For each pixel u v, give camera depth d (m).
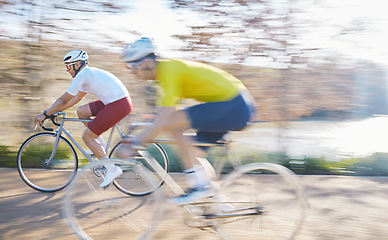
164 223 3.39
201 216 2.80
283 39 5.66
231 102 2.70
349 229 3.35
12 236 3.06
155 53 2.74
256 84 5.80
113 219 3.30
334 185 4.66
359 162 5.70
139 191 3.86
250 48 5.70
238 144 5.96
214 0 5.54
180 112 2.71
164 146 5.50
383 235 3.24
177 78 2.65
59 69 5.82
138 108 5.58
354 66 5.81
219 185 2.91
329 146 6.63
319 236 3.20
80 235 2.95
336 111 6.09
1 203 3.78
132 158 3.01
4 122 5.94
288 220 3.11
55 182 4.25
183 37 5.67
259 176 4.52
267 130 5.97
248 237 3.04
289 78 5.79
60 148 4.82
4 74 5.67
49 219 3.41
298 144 6.13
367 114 9.64
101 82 3.72
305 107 5.90
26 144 4.20
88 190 3.47
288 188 3.90
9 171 4.82
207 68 2.75
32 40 5.63
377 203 4.02
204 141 2.91
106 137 4.15
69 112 4.79
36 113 5.91
